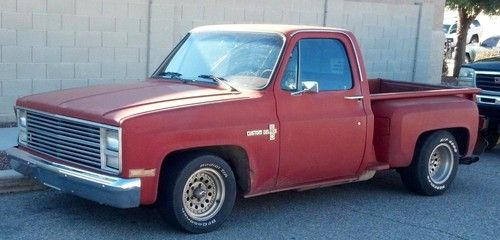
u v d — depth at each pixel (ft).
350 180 26.18
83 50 39.09
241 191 23.27
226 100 22.08
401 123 26.53
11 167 25.89
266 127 22.62
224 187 22.36
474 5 67.10
